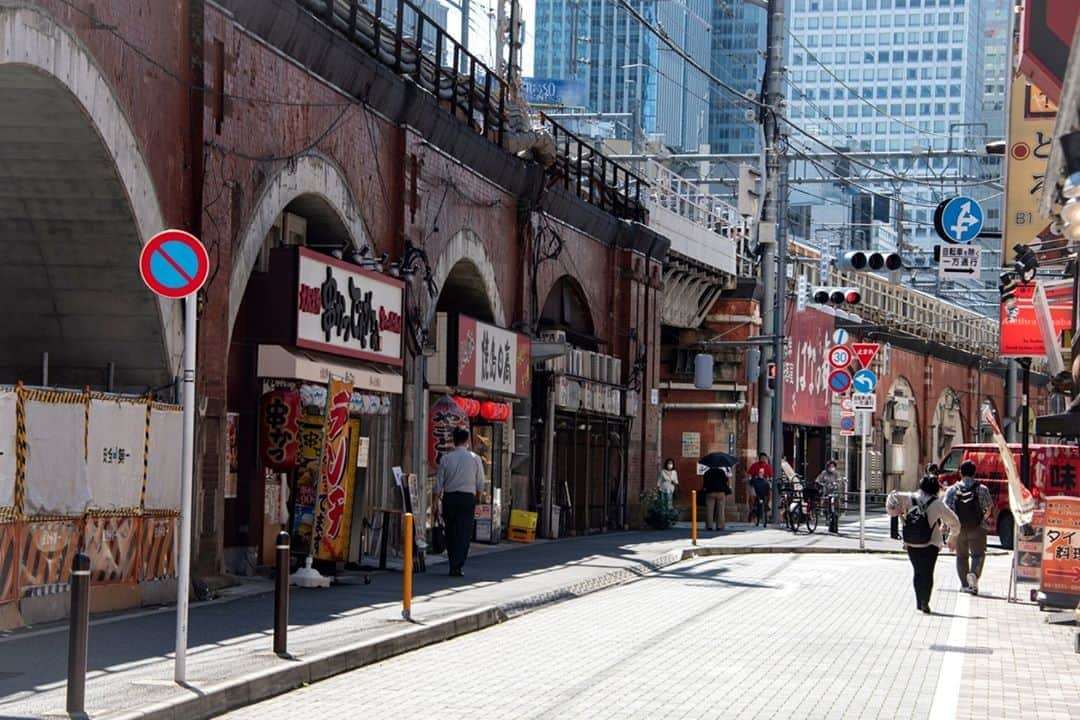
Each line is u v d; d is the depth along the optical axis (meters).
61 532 15.95
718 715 12.14
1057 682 14.72
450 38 29.81
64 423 15.95
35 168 17.67
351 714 11.92
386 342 25.59
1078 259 25.31
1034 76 23.62
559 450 37.16
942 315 76.12
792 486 45.69
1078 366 24.53
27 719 10.22
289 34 21.89
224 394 20.38
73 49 16.41
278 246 23.38
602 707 12.42
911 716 12.33
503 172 32.66
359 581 21.75
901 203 59.19
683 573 27.75
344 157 24.73
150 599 17.95
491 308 32.88
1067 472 33.66
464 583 22.58
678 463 53.22
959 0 197.50
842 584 25.91
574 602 21.84
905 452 72.88
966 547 25.20
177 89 19.30
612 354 41.47
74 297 19.08
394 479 26.05
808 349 57.66
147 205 18.53
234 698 12.14
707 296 51.50
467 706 12.37
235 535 22.00
